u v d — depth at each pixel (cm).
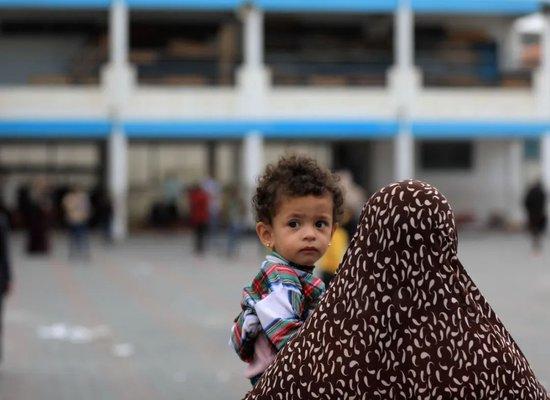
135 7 4431
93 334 1712
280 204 454
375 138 4891
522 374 382
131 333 1727
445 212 377
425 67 4862
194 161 4909
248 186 4403
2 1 4359
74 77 4478
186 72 4600
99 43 4725
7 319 1903
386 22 4906
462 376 373
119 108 4419
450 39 4975
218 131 4494
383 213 379
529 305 2069
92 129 4422
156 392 1227
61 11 4644
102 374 1350
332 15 4891
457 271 383
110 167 4491
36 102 4400
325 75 4697
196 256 3456
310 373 385
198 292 2358
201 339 1655
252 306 445
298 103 4547
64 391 1236
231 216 3416
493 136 4728
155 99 4462
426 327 376
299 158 464
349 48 4834
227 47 4634
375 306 378
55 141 4803
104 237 4172
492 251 3597
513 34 4975
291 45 4791
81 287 2467
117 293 2338
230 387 1257
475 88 4659
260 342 444
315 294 447
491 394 374
